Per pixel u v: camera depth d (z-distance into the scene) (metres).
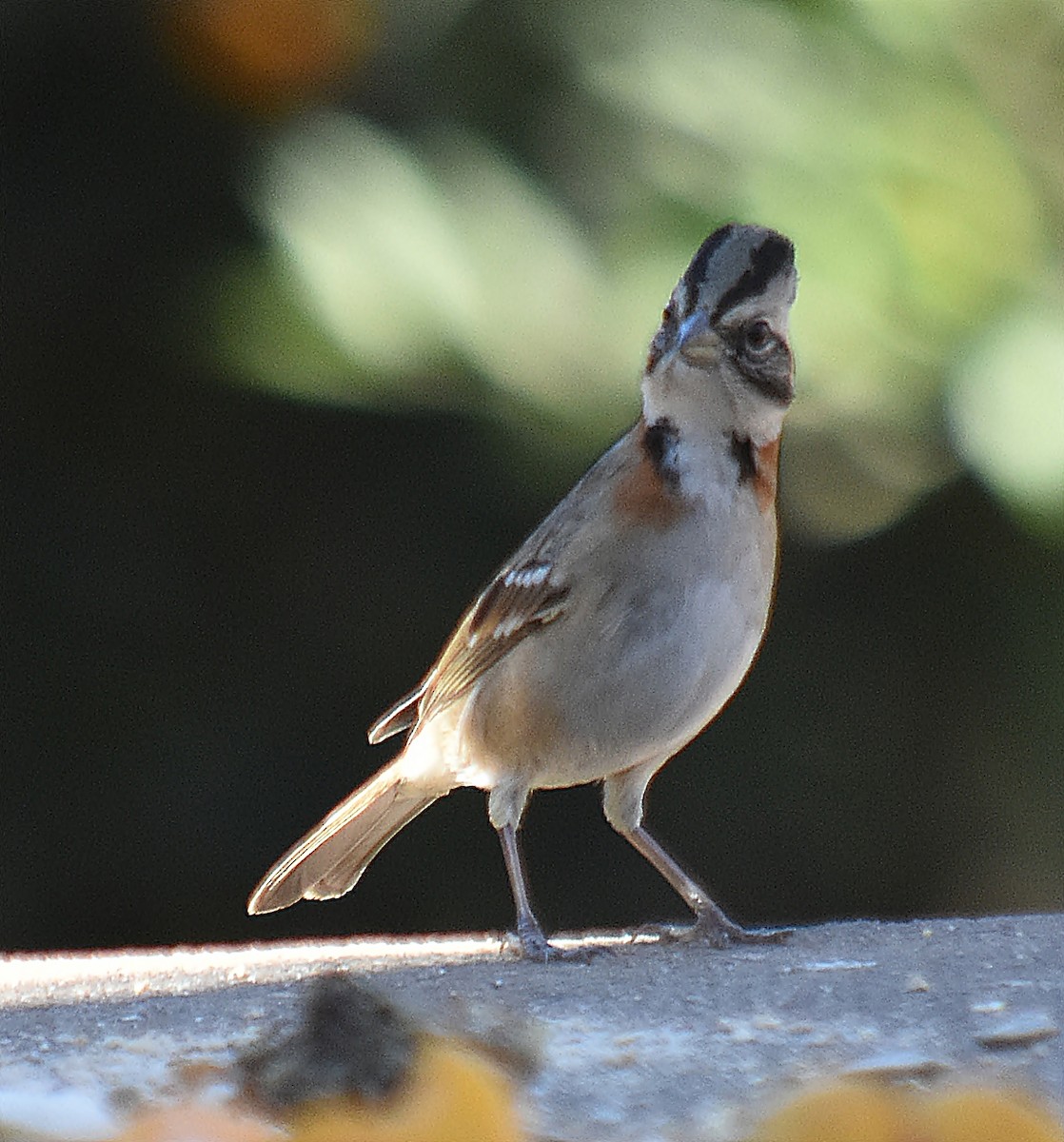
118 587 16.05
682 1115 6.16
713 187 13.45
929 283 13.13
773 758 15.90
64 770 15.99
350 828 10.70
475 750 9.92
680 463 9.35
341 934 16.06
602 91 13.64
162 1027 7.42
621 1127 6.05
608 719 9.51
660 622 9.38
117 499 16.11
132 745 15.96
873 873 15.94
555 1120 6.11
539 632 9.59
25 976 8.87
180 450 16.03
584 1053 6.82
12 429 16.08
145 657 16.03
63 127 15.55
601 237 13.45
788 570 14.95
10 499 16.11
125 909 15.90
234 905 15.85
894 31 13.57
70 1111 5.86
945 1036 6.96
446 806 16.19
